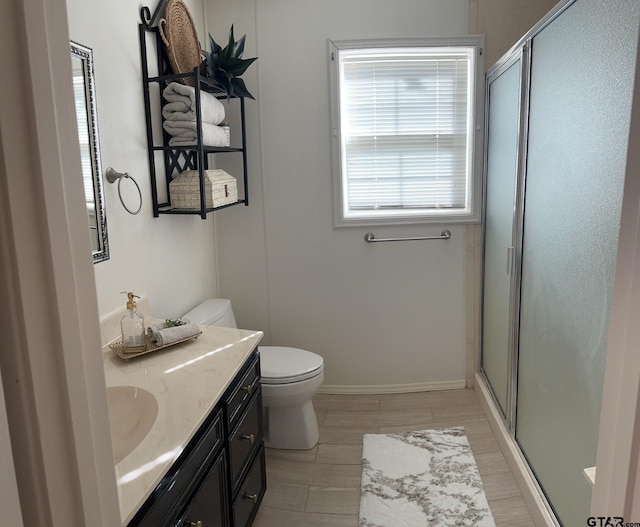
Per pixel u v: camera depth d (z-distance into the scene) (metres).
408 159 2.82
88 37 1.67
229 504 1.60
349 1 2.63
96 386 0.57
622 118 1.22
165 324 1.83
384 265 2.90
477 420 2.68
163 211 2.13
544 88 1.79
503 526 1.89
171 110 2.11
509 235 2.30
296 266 2.90
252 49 2.69
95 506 0.56
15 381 0.47
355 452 2.43
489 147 2.68
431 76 2.74
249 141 2.77
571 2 1.52
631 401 0.65
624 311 0.67
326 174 2.79
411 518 1.96
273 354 2.49
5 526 0.45
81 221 0.54
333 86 2.69
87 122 1.66
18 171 0.45
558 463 1.71
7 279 0.45
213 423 1.44
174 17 2.20
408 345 2.98
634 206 0.64
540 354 1.89
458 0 2.62
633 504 0.67
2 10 0.43
